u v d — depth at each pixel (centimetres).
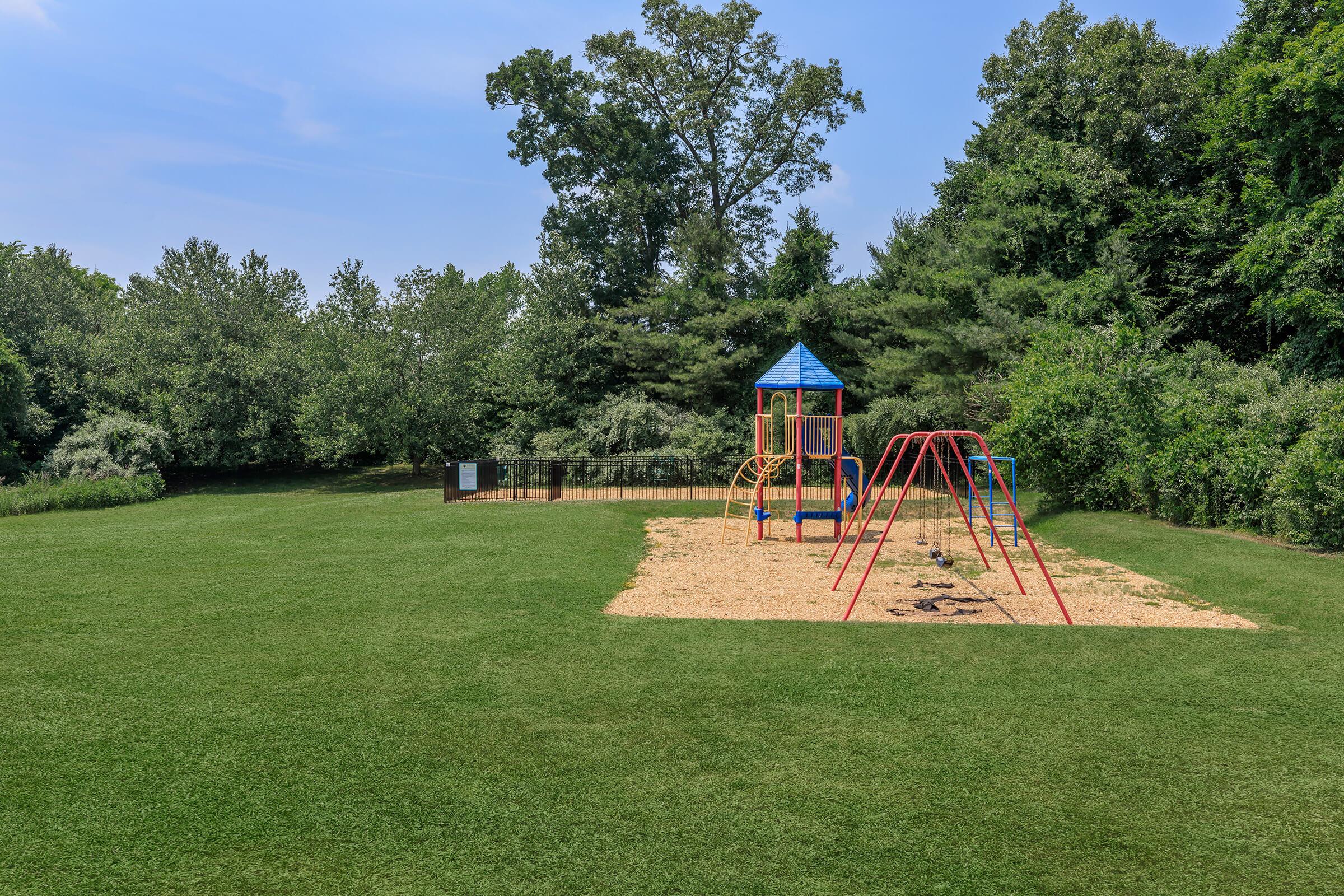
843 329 3108
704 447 2866
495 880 405
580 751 554
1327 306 1902
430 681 695
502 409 3356
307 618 909
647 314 3388
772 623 906
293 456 3375
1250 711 629
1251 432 1480
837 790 498
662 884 401
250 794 491
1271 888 399
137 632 848
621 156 3838
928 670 730
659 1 3562
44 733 580
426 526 1656
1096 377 1817
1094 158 2598
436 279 3256
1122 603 1043
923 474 2584
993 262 2684
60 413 3166
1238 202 2533
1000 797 490
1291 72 2069
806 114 3766
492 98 3784
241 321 3297
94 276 4975
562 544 1441
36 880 402
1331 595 990
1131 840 442
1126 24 2975
